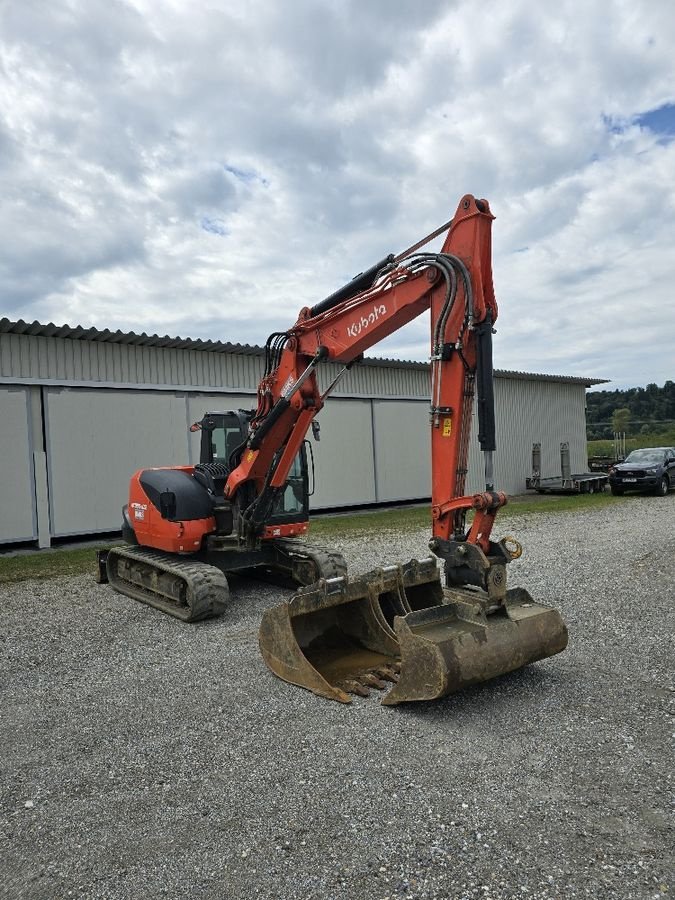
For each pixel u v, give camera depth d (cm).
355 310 638
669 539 1219
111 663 598
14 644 662
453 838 320
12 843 326
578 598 786
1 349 1313
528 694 496
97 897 285
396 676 531
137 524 886
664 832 321
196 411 1617
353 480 1966
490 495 487
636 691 500
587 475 2627
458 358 511
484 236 510
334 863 303
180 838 326
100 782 383
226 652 621
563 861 300
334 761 402
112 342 1470
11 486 1322
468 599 494
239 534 806
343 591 569
